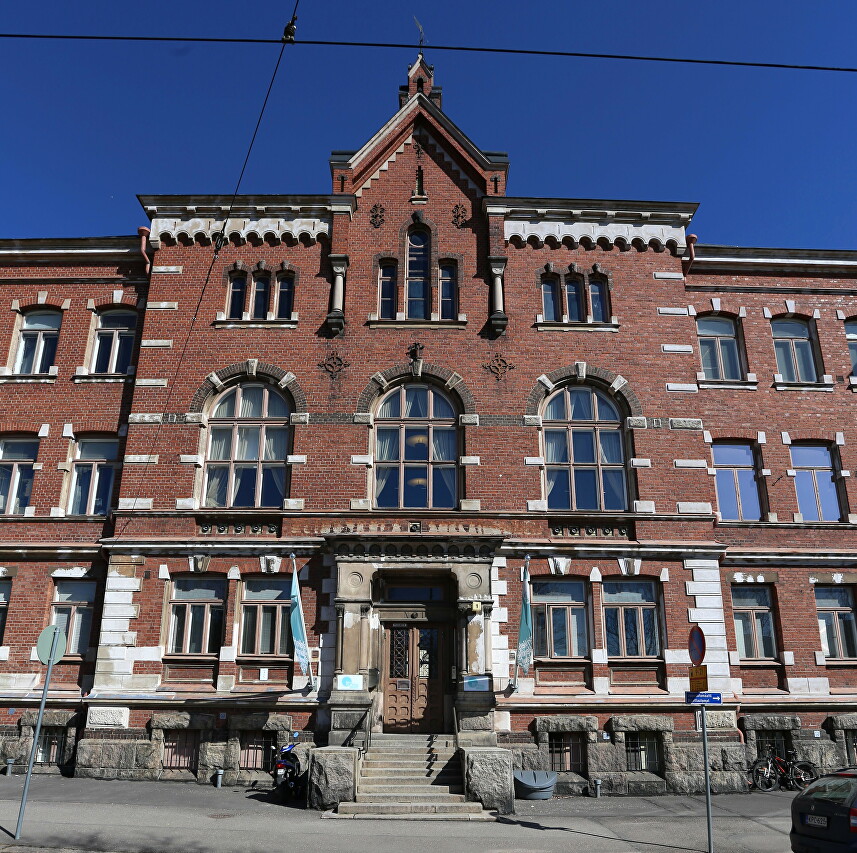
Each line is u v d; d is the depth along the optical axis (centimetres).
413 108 2605
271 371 2306
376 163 2553
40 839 1315
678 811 1744
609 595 2148
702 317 2545
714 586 2144
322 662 2033
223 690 2019
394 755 1866
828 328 2545
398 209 2502
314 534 2139
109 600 2088
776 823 1612
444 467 2256
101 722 2000
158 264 2436
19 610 2177
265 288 2442
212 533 2161
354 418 2258
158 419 2261
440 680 2073
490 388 2302
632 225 2503
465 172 2547
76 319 2467
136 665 2041
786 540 2320
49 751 2075
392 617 2103
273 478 2247
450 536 2023
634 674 2089
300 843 1340
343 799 1652
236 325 2361
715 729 2038
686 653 2088
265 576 2127
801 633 2230
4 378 2394
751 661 2203
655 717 2023
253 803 1706
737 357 2520
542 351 2352
